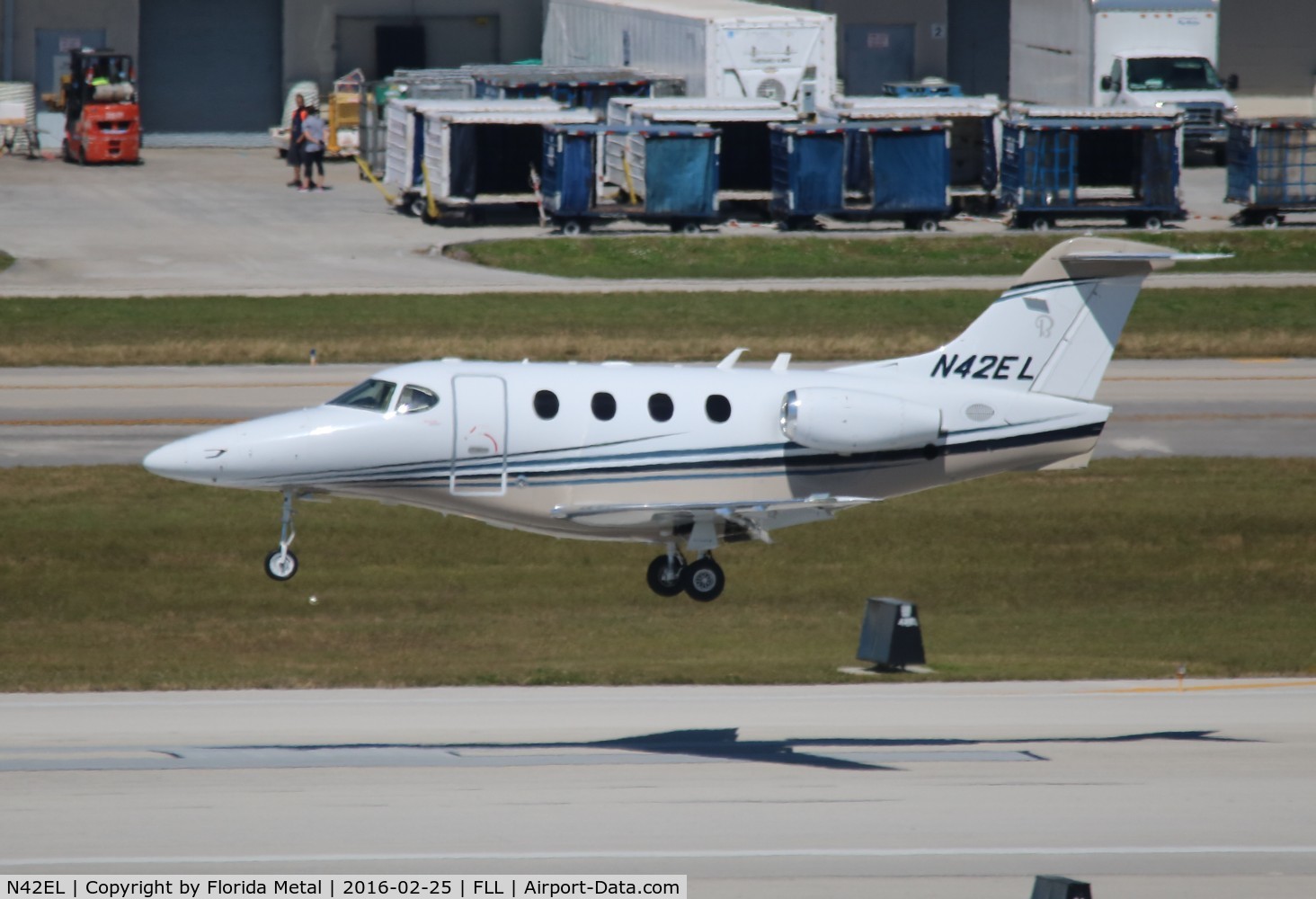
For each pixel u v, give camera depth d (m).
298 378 147.25
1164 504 118.69
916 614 87.44
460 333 161.88
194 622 94.88
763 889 54.03
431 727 74.06
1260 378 155.00
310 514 113.81
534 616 97.44
